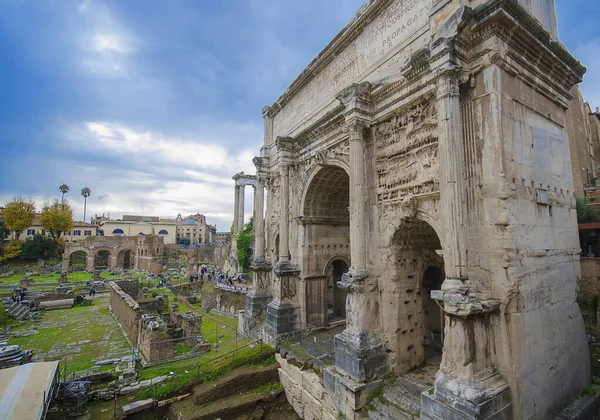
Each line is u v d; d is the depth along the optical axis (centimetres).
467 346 901
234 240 6488
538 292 1011
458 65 996
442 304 972
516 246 942
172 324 2512
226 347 2056
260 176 2605
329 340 1922
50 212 7862
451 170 974
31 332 2594
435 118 1153
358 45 1647
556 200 1180
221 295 3431
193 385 1570
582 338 1224
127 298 2877
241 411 1484
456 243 949
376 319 1394
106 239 7888
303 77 2130
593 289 2048
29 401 1148
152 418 1419
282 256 2141
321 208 2180
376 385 1275
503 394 884
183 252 8650
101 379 1600
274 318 1997
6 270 6706
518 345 912
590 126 4162
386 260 1383
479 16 988
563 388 1077
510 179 966
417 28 1279
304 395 1491
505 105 996
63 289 4150
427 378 1319
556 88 1267
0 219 7494
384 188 1392
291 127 2353
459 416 848
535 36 1071
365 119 1430
